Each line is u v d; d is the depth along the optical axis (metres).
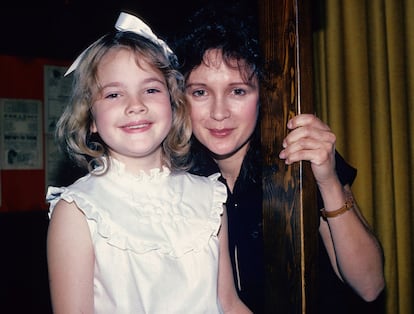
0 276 2.60
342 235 1.21
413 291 2.18
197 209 1.29
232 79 1.26
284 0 1.04
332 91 2.32
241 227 1.41
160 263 1.18
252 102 1.28
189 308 1.19
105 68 1.24
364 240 1.23
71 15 2.66
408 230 2.17
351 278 1.27
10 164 2.66
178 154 1.33
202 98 1.30
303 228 1.04
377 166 2.21
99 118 1.23
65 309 1.11
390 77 2.16
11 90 2.65
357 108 2.27
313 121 1.07
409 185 2.15
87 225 1.16
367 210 2.26
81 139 1.29
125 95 1.22
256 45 1.26
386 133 2.19
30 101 2.70
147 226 1.20
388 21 2.15
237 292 1.42
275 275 1.09
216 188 1.36
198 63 1.27
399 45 2.14
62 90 2.77
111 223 1.17
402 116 2.15
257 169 1.40
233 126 1.29
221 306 1.31
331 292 1.37
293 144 1.06
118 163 1.26
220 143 1.31
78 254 1.14
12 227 2.66
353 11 2.26
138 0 2.59
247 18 1.33
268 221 1.10
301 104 1.06
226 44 1.25
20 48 2.63
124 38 1.28
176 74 1.30
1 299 2.58
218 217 1.29
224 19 1.32
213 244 1.27
